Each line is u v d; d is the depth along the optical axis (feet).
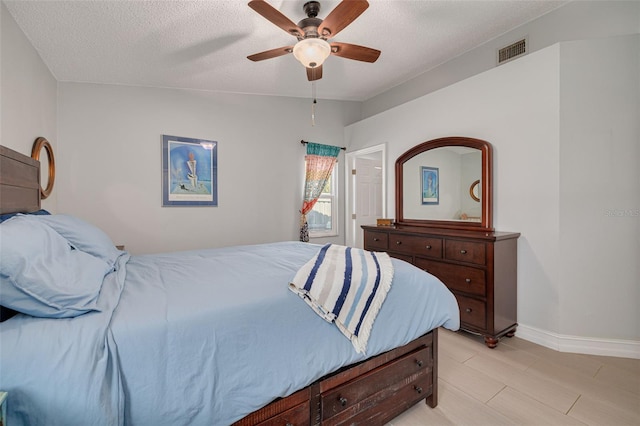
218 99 11.92
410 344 5.18
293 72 10.52
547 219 7.89
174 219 11.16
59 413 2.54
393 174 12.51
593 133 7.36
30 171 6.03
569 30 8.31
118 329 3.05
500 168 8.87
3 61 6.10
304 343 3.99
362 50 7.06
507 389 6.02
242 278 4.76
